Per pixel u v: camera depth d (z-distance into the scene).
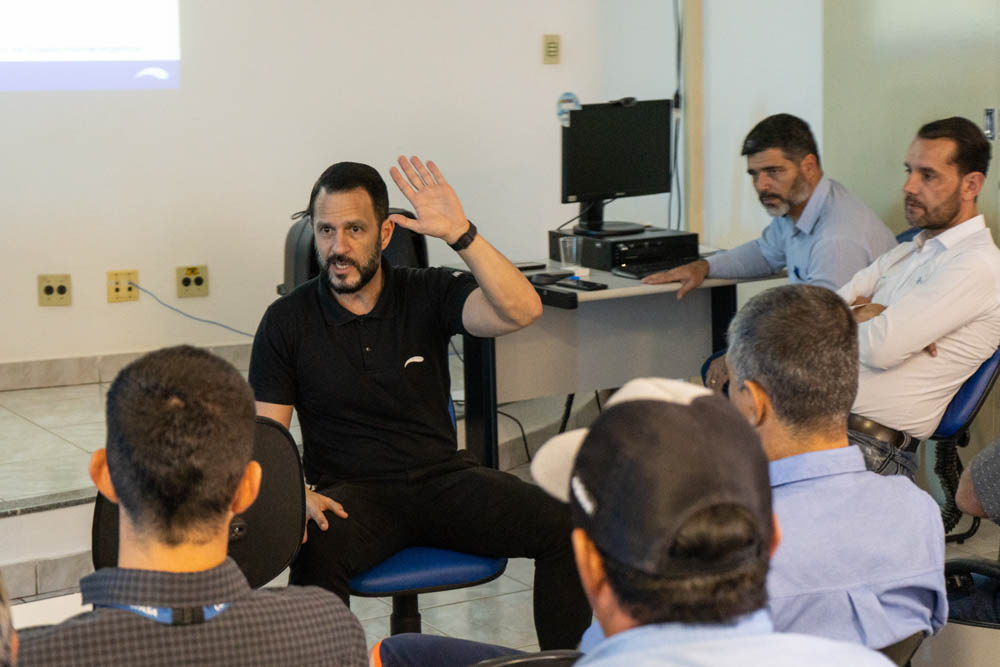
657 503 0.87
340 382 2.51
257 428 1.98
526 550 2.41
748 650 0.88
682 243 4.19
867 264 3.63
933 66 3.92
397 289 2.59
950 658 1.89
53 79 4.59
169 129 4.79
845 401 1.54
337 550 2.30
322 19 4.96
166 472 1.17
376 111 5.13
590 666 0.90
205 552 1.21
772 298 1.61
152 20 4.68
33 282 4.68
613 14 5.50
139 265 4.83
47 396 4.58
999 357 3.14
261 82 4.91
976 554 3.54
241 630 1.21
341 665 1.29
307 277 3.79
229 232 4.95
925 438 3.17
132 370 1.23
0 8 4.46
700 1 5.06
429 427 2.55
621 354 4.20
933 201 3.13
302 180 5.04
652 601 0.88
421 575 2.37
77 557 3.31
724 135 5.02
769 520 0.91
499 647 1.68
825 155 4.43
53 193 4.66
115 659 1.15
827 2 4.32
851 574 1.48
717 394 0.98
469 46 5.26
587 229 4.25
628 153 4.30
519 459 4.46
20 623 1.55
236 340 5.03
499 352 3.99
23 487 3.43
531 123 5.46
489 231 5.47
